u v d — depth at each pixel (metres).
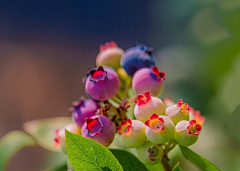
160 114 0.30
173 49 0.63
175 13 0.66
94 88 0.31
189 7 0.61
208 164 0.31
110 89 0.31
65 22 1.91
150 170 0.32
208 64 0.54
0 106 1.38
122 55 0.34
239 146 0.46
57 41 1.77
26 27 1.83
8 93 1.42
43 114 1.38
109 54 0.34
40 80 1.49
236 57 0.51
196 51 0.57
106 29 1.90
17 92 1.42
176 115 0.30
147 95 0.30
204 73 0.54
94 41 1.82
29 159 1.17
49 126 0.36
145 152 0.30
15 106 1.38
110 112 0.32
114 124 0.32
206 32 0.56
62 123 0.36
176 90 0.57
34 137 0.35
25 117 1.36
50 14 1.92
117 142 0.34
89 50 1.74
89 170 0.29
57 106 1.41
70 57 1.66
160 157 0.30
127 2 1.96
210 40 0.55
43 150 1.17
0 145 0.35
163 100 0.34
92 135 0.30
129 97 0.35
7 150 0.35
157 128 0.29
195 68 0.56
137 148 0.30
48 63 1.60
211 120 0.49
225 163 0.45
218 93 0.51
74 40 1.80
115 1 2.05
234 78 0.49
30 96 1.42
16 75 1.51
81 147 0.29
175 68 0.59
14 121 1.35
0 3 1.89
